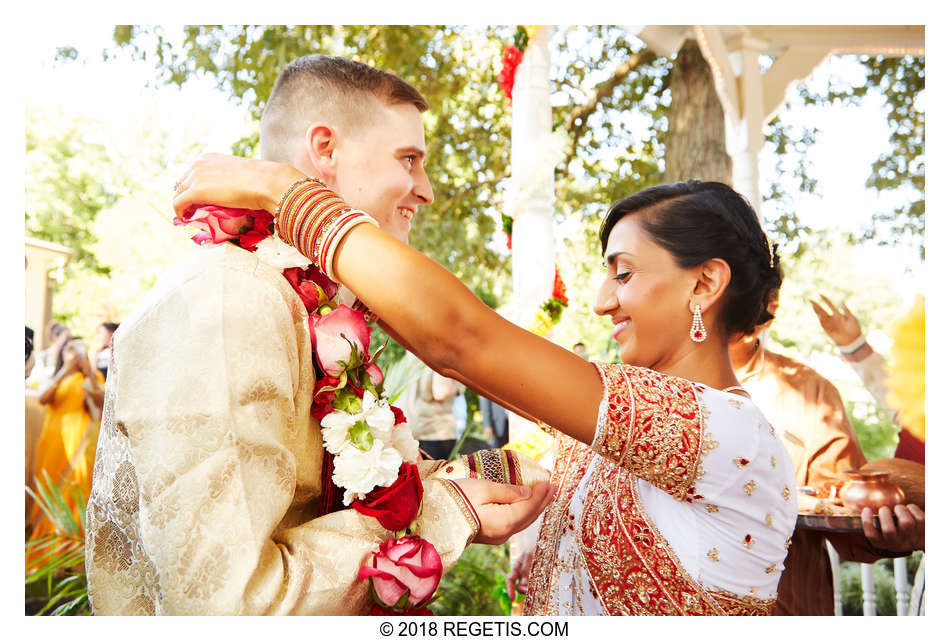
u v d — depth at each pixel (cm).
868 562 263
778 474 122
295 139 137
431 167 748
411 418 522
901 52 506
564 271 770
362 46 699
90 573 116
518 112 319
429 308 98
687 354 138
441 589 402
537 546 147
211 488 100
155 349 107
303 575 102
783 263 808
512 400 108
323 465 120
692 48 668
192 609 98
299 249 108
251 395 104
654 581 123
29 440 512
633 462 114
